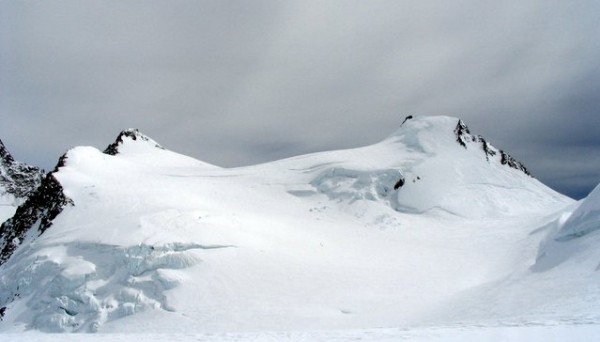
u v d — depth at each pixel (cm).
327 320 3161
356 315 3222
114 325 3431
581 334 1466
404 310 3203
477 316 2392
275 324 3145
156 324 3334
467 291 3350
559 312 1927
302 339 1738
